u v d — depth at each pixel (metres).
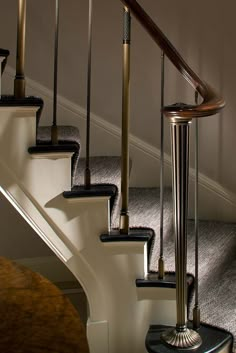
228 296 2.33
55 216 2.11
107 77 3.10
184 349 1.99
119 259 2.17
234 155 3.11
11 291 1.31
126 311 2.23
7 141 2.01
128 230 2.16
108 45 3.06
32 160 2.04
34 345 1.07
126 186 2.12
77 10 3.03
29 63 3.05
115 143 3.15
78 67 3.08
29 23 3.02
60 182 2.08
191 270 2.30
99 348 2.27
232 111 3.07
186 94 3.08
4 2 2.98
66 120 3.11
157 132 3.14
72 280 3.15
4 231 3.11
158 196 2.85
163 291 2.17
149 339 2.10
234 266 2.65
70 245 2.15
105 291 2.21
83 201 2.10
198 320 2.15
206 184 3.13
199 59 3.05
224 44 3.03
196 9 3.01
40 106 1.99
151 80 3.09
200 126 3.10
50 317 1.19
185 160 1.84
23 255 3.15
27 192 2.07
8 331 1.12
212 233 2.75
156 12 3.02
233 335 2.10
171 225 2.63
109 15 3.04
